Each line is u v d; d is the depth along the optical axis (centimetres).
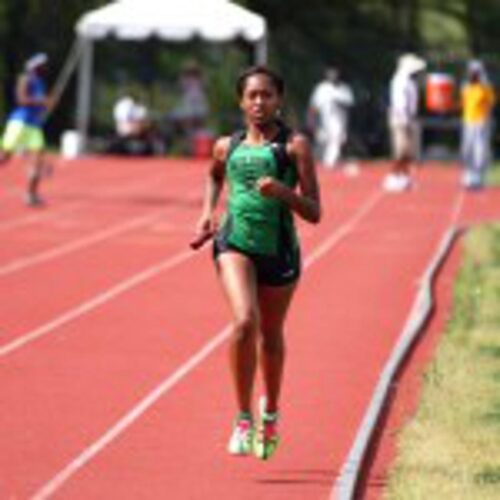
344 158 8425
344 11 9444
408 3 9338
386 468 1973
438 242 4500
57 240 4331
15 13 8644
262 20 7500
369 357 2723
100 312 3117
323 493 1847
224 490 1850
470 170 6359
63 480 1878
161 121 8562
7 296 3288
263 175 1884
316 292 3459
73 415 2222
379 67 9425
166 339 2831
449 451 2033
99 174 6762
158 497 1812
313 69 9494
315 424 2211
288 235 1900
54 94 7562
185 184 6353
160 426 2162
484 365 2619
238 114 9225
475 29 9475
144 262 3909
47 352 2683
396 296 3434
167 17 7475
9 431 2119
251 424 1897
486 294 3453
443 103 7450
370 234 4672
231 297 1858
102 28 7512
